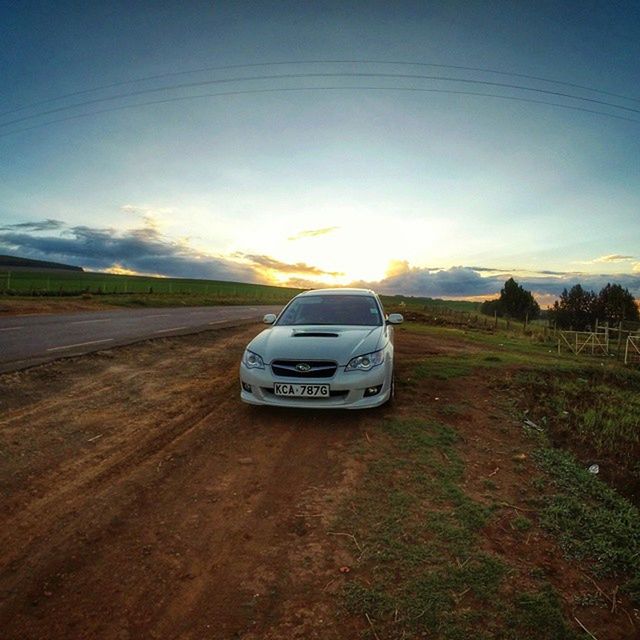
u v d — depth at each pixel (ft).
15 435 14.87
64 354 26.91
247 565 8.72
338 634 6.99
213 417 17.49
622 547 9.37
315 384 15.96
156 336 37.22
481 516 10.33
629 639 7.00
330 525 10.05
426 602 7.61
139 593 7.95
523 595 7.79
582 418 18.65
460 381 23.11
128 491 11.60
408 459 13.53
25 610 7.50
